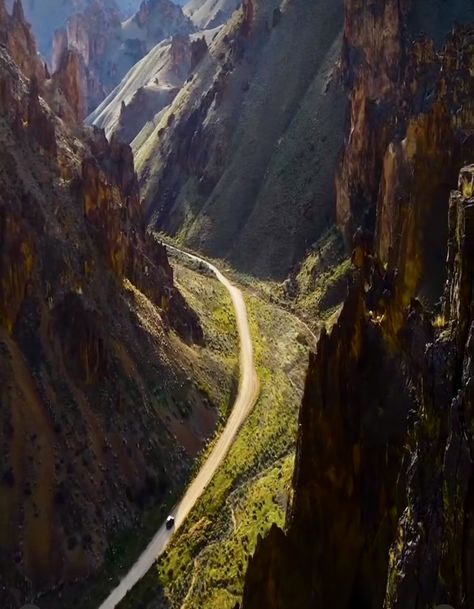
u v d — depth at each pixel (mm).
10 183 71500
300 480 37688
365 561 35312
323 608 35469
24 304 65875
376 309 41312
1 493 56594
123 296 79625
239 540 54938
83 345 67500
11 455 58500
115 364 71188
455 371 25328
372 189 113812
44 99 106500
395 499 33531
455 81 95750
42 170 78062
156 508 65062
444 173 61562
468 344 24062
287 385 88500
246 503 61438
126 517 62500
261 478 66000
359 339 38250
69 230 74688
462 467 22922
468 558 22484
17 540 55312
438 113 72562
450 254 28219
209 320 103562
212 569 53344
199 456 73250
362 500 36250
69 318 67875
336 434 37156
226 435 78062
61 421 62938
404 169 82438
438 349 26250
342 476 36781
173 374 79312
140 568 57906
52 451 60781
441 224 55969
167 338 83875
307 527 37281
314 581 36000
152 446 69250
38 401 62500
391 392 36438
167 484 67625
